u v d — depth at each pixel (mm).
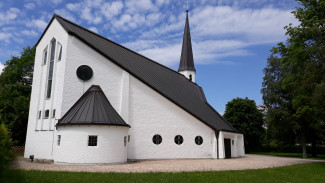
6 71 37750
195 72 40125
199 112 26438
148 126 22703
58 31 22000
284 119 33562
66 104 19953
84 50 21469
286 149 49969
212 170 14016
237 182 10258
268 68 36719
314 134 35969
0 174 10055
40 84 22484
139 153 21953
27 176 10203
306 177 12602
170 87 27875
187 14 42781
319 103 19219
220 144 24188
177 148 23203
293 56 20375
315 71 19500
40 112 21703
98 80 21562
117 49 26688
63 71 20422
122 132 18500
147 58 31766
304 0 21047
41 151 20281
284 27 21578
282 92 34938
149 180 10023
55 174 10969
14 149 31312
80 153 16828
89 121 17328
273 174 13055
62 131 17578
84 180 9680
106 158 17219
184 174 11758
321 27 19125
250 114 48656
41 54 23297
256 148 49844
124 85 22297
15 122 34406
